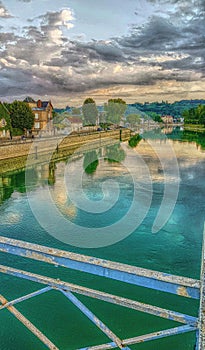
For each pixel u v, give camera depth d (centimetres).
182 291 152
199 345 144
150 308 175
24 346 644
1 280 962
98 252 1242
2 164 2962
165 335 180
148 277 157
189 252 1243
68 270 1031
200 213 1681
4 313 771
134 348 647
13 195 2169
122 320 756
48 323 733
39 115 5197
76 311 793
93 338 687
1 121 4084
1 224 1570
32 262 1091
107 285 941
